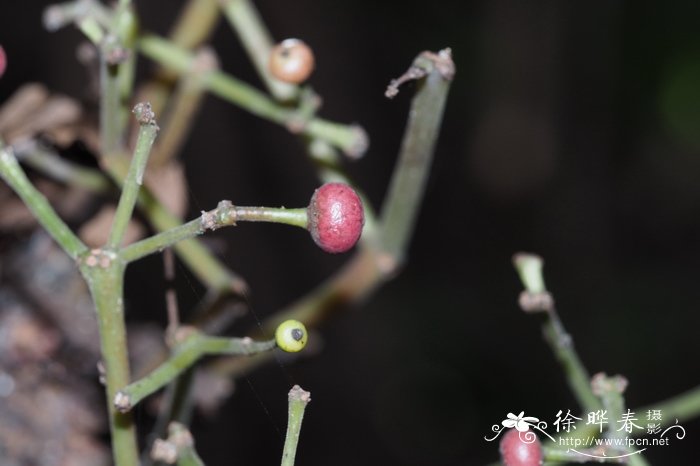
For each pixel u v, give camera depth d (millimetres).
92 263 288
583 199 732
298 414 279
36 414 355
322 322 372
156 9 520
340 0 668
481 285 710
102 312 290
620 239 750
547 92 719
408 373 646
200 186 576
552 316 317
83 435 357
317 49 664
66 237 289
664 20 750
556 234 728
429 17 715
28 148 363
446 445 631
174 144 362
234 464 536
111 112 335
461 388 655
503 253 722
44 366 360
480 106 732
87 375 362
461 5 716
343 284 370
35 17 530
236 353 286
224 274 353
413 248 716
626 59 756
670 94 755
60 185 378
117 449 294
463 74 730
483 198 735
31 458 351
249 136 586
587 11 700
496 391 659
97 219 369
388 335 662
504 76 721
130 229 366
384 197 684
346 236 277
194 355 288
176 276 411
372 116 688
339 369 624
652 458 621
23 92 368
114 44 320
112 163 344
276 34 652
